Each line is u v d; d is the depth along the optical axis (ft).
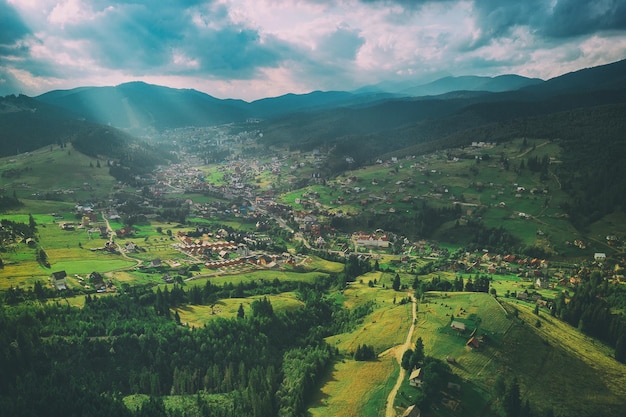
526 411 508.53
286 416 524.11
